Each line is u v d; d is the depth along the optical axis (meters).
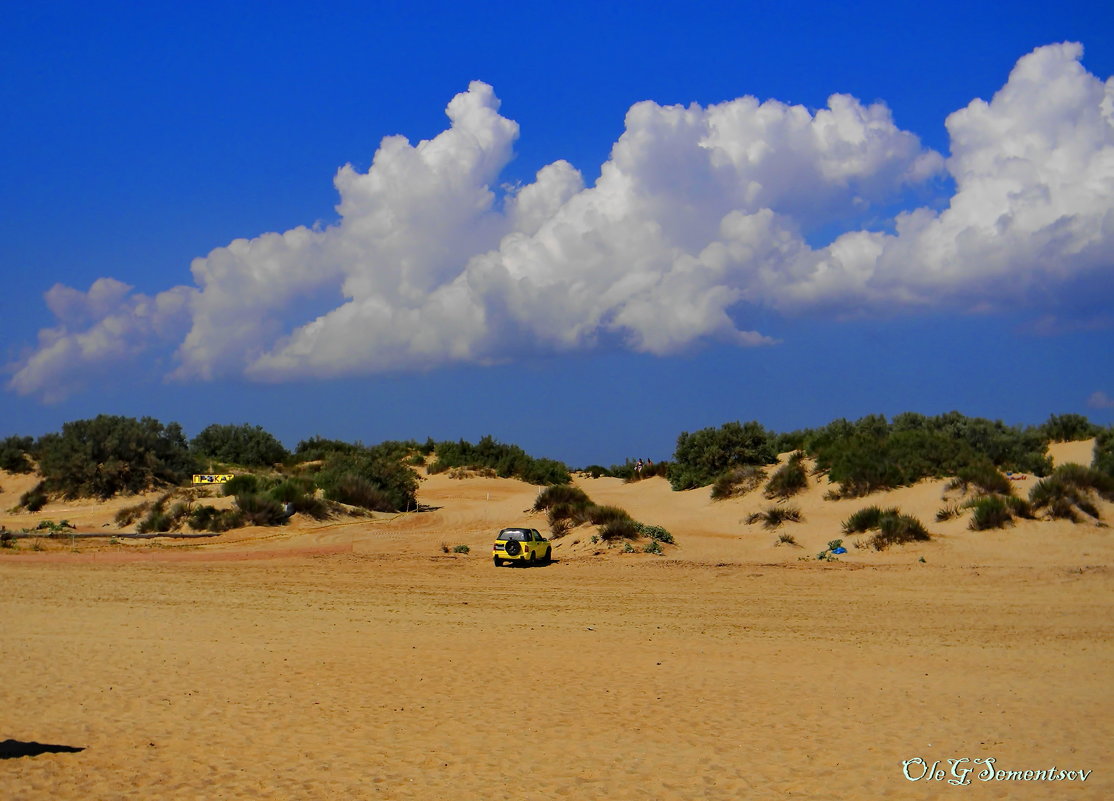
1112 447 39.19
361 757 10.69
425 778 10.01
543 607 22.36
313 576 28.22
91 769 10.06
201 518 40.53
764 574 27.95
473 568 30.48
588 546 34.00
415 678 14.71
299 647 17.14
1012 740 11.41
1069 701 13.33
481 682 14.47
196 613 20.94
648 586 26.08
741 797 9.51
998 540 30.25
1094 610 21.52
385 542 37.88
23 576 27.31
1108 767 10.35
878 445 40.25
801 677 14.93
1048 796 9.47
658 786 9.82
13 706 12.62
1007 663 16.02
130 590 24.58
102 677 14.43
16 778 9.68
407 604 22.70
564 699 13.44
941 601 23.00
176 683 14.15
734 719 12.40
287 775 10.03
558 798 9.46
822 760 10.66
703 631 19.17
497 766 10.44
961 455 38.16
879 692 13.91
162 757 10.56
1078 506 31.88
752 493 42.91
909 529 31.12
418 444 79.94
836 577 27.05
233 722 12.07
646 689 14.08
